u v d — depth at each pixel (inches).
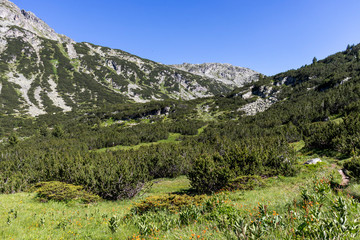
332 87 2876.5
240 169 685.9
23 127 3309.5
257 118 2778.1
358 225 127.2
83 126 3346.5
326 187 251.1
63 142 2321.6
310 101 2566.4
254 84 4569.4
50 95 5295.3
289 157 746.2
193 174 673.0
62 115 4178.2
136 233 278.7
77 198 603.2
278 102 3457.2
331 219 138.6
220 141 1637.6
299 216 181.3
